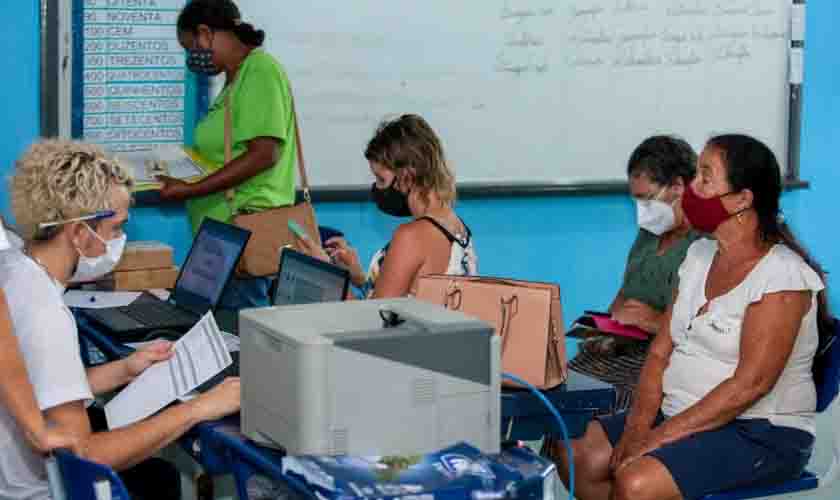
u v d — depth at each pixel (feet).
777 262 8.77
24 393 6.83
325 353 6.19
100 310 10.75
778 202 9.07
